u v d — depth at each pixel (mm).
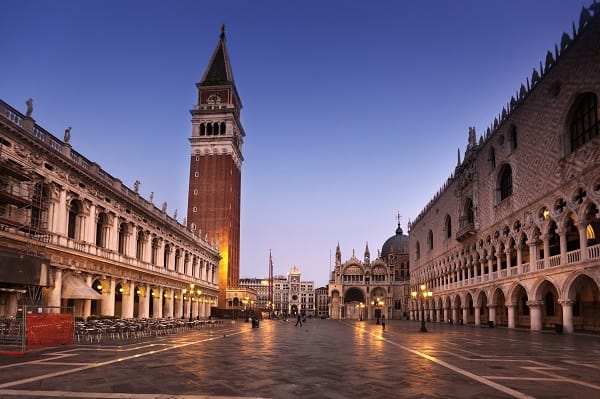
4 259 35750
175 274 82188
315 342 35062
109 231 57188
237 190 150625
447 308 93750
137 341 33844
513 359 23672
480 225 72375
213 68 146875
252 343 33219
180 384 15766
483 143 71375
